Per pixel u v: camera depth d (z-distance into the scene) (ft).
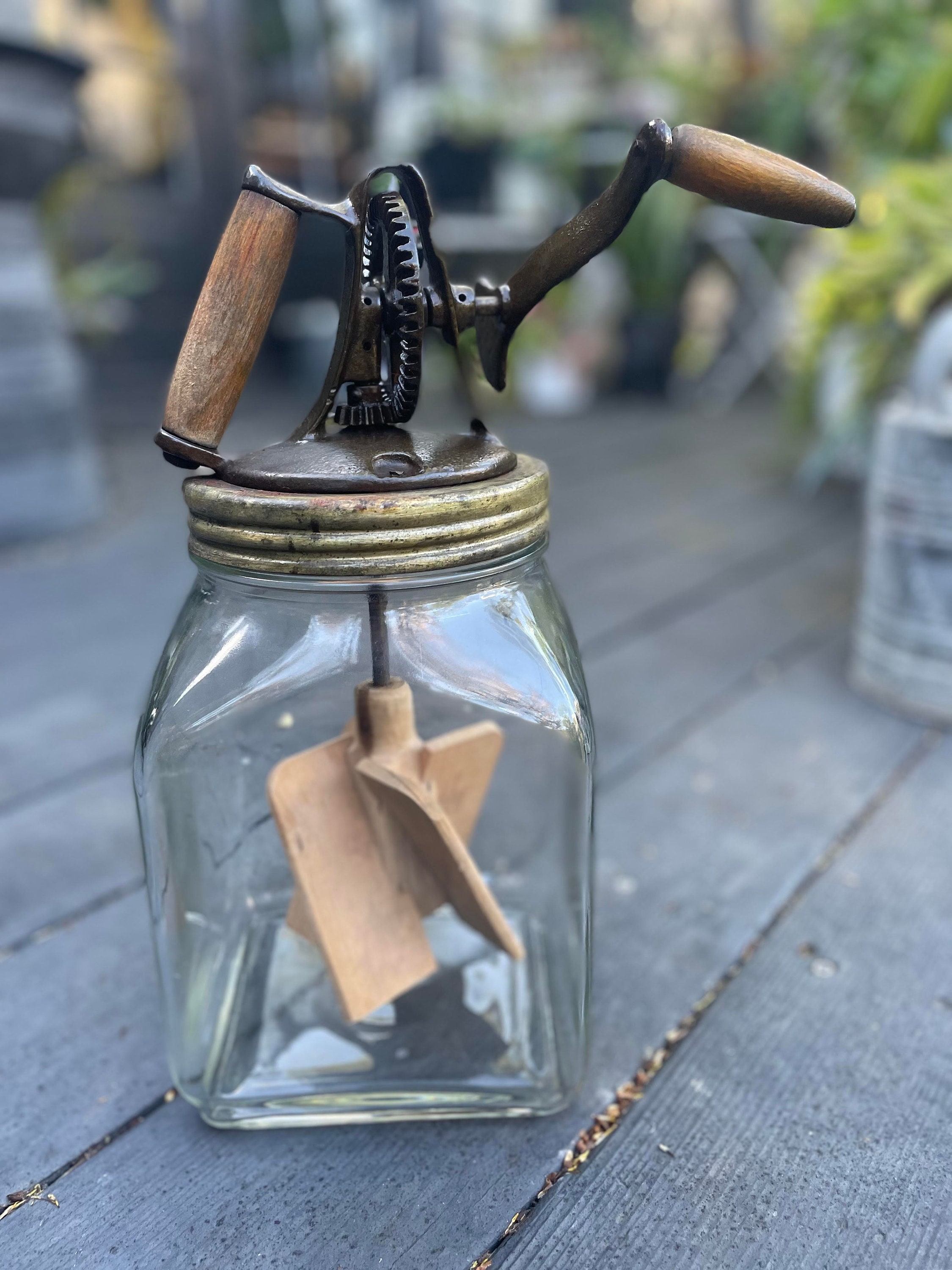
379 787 1.24
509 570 1.09
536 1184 1.15
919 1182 1.15
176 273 6.49
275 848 1.48
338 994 1.29
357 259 1.03
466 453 1.06
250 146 6.81
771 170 0.95
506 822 1.79
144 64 6.08
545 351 6.60
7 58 3.21
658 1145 1.21
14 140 3.38
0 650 2.84
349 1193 1.14
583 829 1.24
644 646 2.87
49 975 1.55
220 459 1.06
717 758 2.23
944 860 1.82
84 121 4.78
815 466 3.89
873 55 4.08
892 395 3.51
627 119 6.32
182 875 1.28
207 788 1.32
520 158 6.55
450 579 1.02
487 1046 1.33
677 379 7.16
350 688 1.25
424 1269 1.05
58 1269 1.06
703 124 6.39
